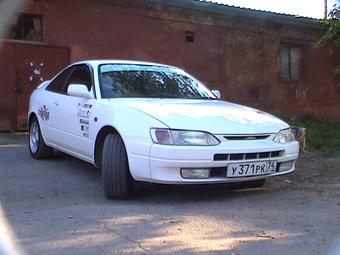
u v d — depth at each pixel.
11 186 5.98
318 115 18.23
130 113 5.27
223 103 6.21
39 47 11.38
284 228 4.52
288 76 17.41
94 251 3.88
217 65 15.02
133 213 4.90
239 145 5.12
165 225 4.53
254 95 16.16
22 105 11.16
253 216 4.88
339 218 4.86
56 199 5.45
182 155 4.88
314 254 3.90
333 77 18.66
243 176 5.18
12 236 4.20
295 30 17.27
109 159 5.28
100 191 5.82
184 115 5.23
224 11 14.83
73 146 6.35
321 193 5.97
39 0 11.35
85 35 12.12
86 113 5.95
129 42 12.94
